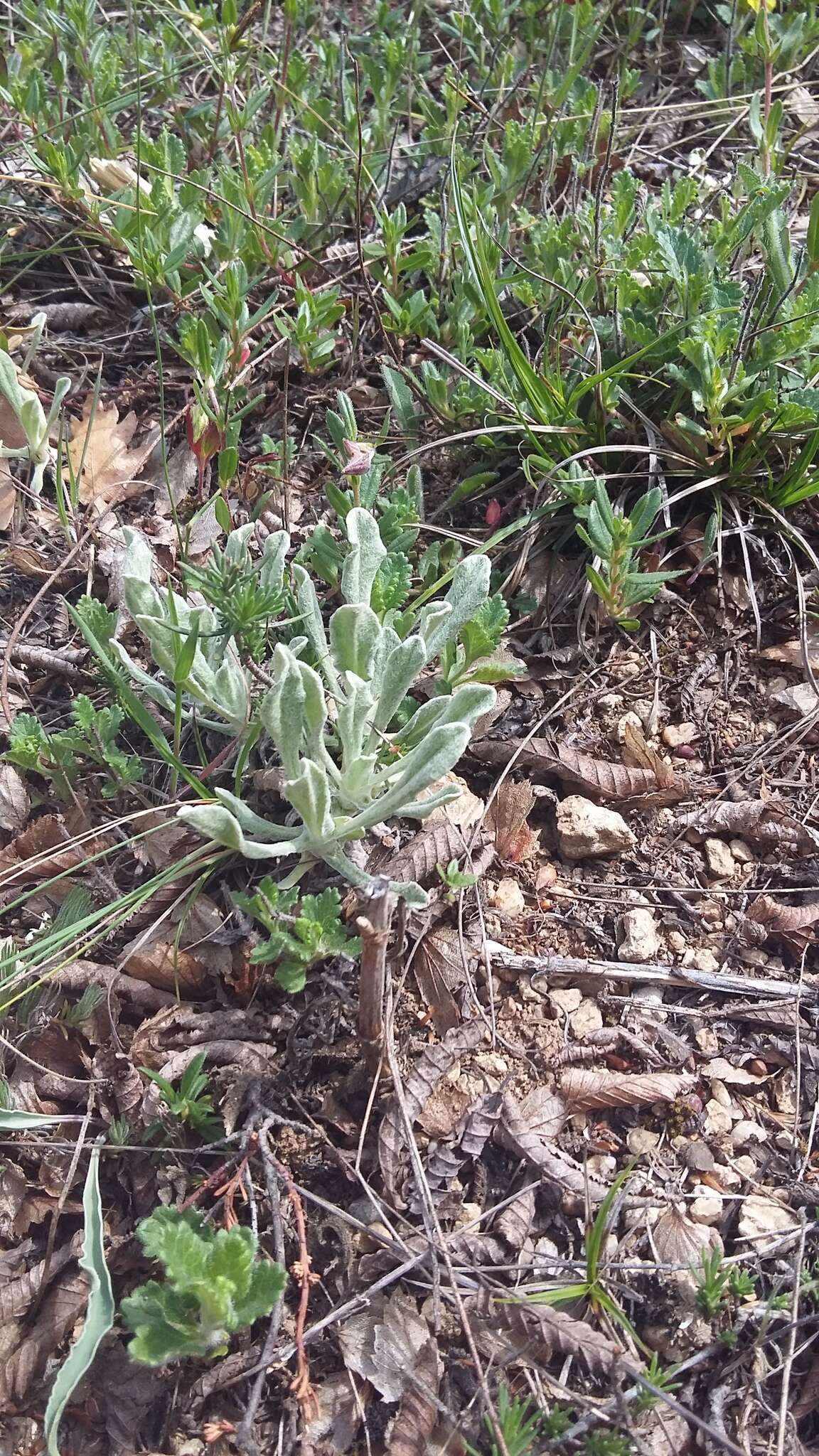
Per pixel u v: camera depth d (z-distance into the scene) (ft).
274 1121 0.77
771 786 0.93
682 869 0.90
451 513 1.10
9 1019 0.83
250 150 1.29
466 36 1.47
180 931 0.81
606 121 1.31
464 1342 0.69
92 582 1.06
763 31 1.24
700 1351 0.68
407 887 0.79
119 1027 0.83
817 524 1.06
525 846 0.91
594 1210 0.74
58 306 1.27
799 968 0.84
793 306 1.04
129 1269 0.74
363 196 1.32
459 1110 0.77
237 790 0.87
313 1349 0.70
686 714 0.97
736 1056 0.81
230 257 1.23
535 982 0.84
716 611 1.02
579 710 0.98
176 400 1.20
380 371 1.23
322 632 0.89
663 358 1.05
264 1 1.61
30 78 1.29
